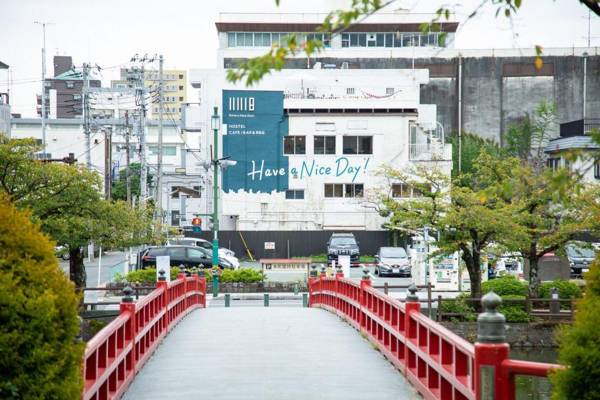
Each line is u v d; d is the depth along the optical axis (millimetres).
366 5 7020
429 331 12172
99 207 28859
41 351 6801
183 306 25984
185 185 84062
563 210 30391
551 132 78750
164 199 81062
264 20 83875
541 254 33188
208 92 70438
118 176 83875
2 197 7680
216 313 27781
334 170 66312
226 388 13641
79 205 28453
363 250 64438
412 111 66312
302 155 66562
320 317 25797
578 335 6719
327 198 66438
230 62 81938
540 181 8328
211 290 42656
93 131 69688
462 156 68562
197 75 72875
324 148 66688
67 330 7324
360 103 66188
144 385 13883
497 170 32812
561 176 6836
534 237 32312
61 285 7336
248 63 6754
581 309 6922
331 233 64500
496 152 69375
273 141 66562
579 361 6562
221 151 66750
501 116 82000
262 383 14094
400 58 83000
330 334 21031
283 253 64688
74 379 7398
